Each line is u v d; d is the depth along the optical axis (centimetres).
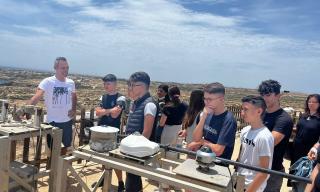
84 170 629
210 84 374
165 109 579
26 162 493
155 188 569
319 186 316
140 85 429
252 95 356
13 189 424
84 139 677
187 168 299
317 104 521
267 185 391
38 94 555
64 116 577
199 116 423
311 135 521
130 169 305
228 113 368
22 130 414
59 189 334
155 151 322
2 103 452
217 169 300
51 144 464
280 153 405
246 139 358
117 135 363
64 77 580
